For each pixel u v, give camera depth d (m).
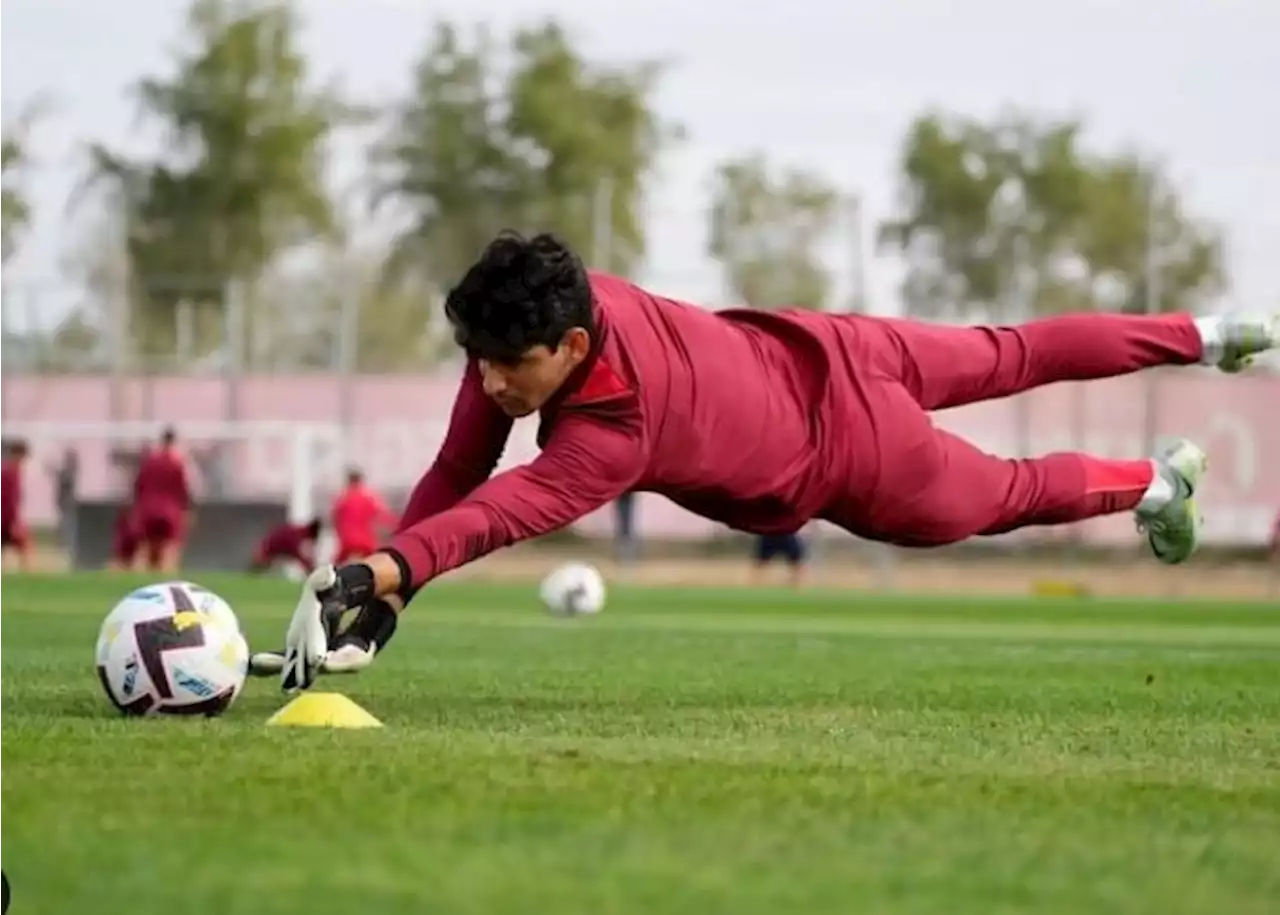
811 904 9.91
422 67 118.56
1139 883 10.78
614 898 9.91
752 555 98.12
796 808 12.92
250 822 12.05
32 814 12.33
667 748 16.39
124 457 88.69
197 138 117.75
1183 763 16.45
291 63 118.25
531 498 17.31
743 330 18.75
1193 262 116.25
